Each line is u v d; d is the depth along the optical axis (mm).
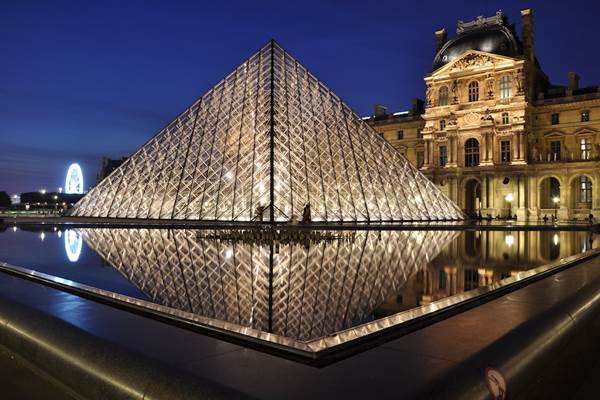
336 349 5895
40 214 112688
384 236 34656
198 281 14805
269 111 53250
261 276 16078
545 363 5828
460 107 100812
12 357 6445
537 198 92750
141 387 4570
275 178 50250
